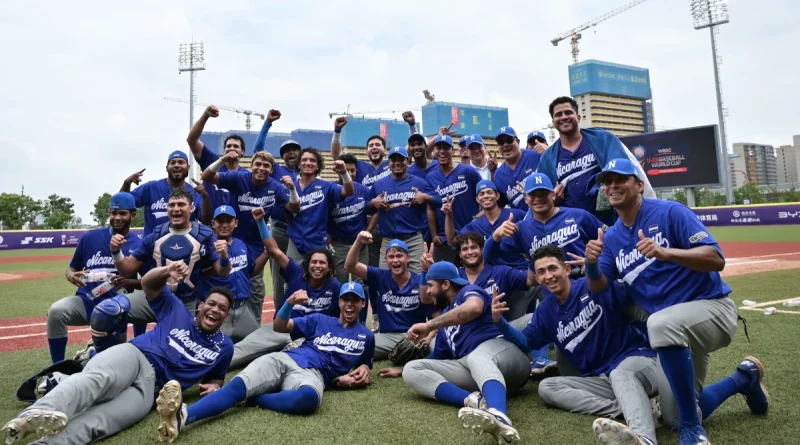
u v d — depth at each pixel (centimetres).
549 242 505
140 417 369
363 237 582
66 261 2455
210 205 676
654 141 3328
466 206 742
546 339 422
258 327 616
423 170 825
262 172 673
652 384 346
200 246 530
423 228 754
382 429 355
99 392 336
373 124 7712
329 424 367
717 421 353
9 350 645
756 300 817
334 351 461
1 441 332
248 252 648
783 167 15625
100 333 430
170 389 325
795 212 3019
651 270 337
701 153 3161
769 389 407
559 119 565
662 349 310
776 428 337
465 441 331
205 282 561
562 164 575
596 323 380
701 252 307
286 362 428
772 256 1609
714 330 312
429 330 400
